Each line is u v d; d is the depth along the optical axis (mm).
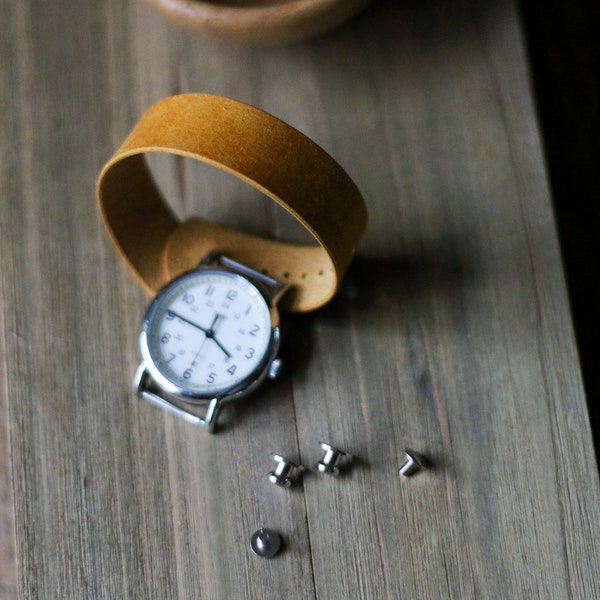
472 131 338
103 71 353
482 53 344
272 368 315
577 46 426
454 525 307
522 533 305
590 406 385
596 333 397
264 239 331
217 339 316
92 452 318
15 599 389
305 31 326
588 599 300
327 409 317
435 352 319
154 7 325
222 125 294
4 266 335
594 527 304
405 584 304
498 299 322
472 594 302
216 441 317
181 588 308
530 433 311
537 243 326
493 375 316
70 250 336
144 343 316
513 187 331
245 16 319
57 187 343
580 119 419
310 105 345
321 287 322
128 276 333
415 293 325
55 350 327
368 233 332
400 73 345
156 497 314
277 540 307
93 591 308
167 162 341
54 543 312
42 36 357
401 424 315
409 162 337
